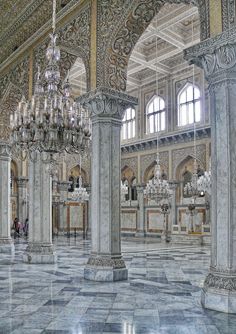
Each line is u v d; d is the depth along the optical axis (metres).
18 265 10.12
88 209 25.28
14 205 23.30
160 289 6.98
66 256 12.34
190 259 11.93
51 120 6.13
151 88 22.22
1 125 13.54
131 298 6.21
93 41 8.68
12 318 5.00
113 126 8.35
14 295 6.39
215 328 4.60
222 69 5.73
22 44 11.62
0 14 11.89
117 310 5.44
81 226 25.23
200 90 19.78
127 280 7.91
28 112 6.33
